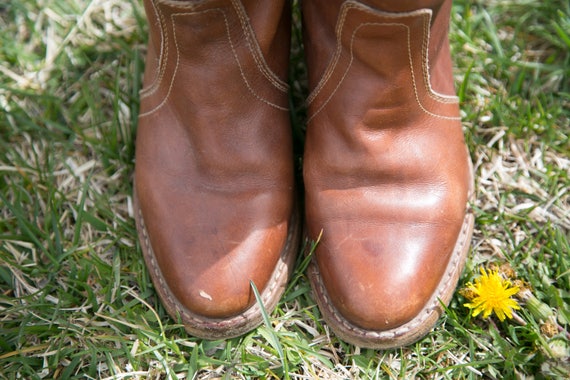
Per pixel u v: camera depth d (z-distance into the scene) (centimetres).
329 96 66
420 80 65
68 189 76
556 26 79
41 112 79
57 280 72
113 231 73
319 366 69
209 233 67
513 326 69
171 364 68
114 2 83
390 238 67
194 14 62
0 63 81
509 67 80
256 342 69
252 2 64
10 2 83
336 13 63
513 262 71
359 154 67
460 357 69
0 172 76
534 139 77
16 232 74
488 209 75
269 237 67
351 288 66
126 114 78
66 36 82
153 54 68
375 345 66
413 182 67
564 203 75
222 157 67
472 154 76
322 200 68
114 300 71
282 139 69
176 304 67
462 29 81
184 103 67
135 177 71
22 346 69
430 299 67
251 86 67
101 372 69
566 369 66
